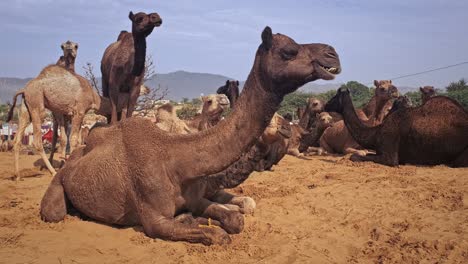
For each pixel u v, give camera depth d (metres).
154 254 5.21
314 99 17.89
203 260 5.07
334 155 16.77
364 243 5.71
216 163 5.54
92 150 6.50
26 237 5.57
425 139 11.83
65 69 10.64
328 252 5.38
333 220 6.72
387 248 5.43
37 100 10.29
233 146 5.48
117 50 9.35
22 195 8.38
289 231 6.12
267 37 5.27
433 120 11.79
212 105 8.84
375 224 6.39
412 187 8.78
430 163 12.22
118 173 5.94
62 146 11.71
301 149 16.36
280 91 5.38
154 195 5.63
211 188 6.44
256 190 8.88
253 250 5.32
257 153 6.56
